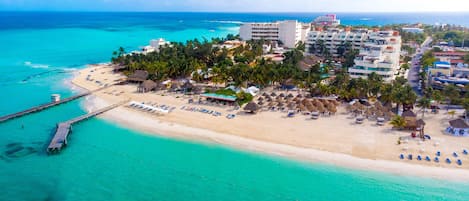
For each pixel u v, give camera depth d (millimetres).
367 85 99375
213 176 62781
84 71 149625
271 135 78875
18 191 57625
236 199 56344
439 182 60125
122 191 58094
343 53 173750
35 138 78438
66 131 79312
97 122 88125
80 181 60906
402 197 56750
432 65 136250
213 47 176875
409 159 66938
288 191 58406
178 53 161125
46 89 120750
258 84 115375
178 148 73562
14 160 67812
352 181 61000
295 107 95938
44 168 65000
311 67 132375
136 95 111000
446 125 83375
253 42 191875
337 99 103250
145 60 145875
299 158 68562
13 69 154375
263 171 64375
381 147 71875
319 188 59219
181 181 61156
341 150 71125
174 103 102250
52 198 55938
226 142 75938
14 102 105688
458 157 67125
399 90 93125
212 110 95562
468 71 120750
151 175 63031
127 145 74938
